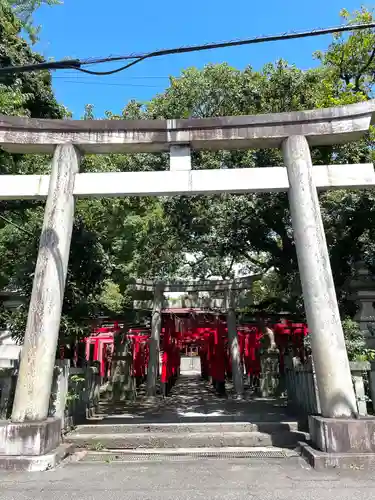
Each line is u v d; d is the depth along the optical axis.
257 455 6.48
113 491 4.77
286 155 7.57
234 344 15.77
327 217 10.52
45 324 6.61
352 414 6.12
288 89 12.16
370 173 7.38
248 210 11.60
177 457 6.49
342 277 11.74
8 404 7.35
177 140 7.71
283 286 12.71
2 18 14.15
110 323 16.58
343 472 5.41
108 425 7.84
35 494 4.70
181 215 13.06
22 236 12.41
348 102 11.45
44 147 7.84
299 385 9.11
